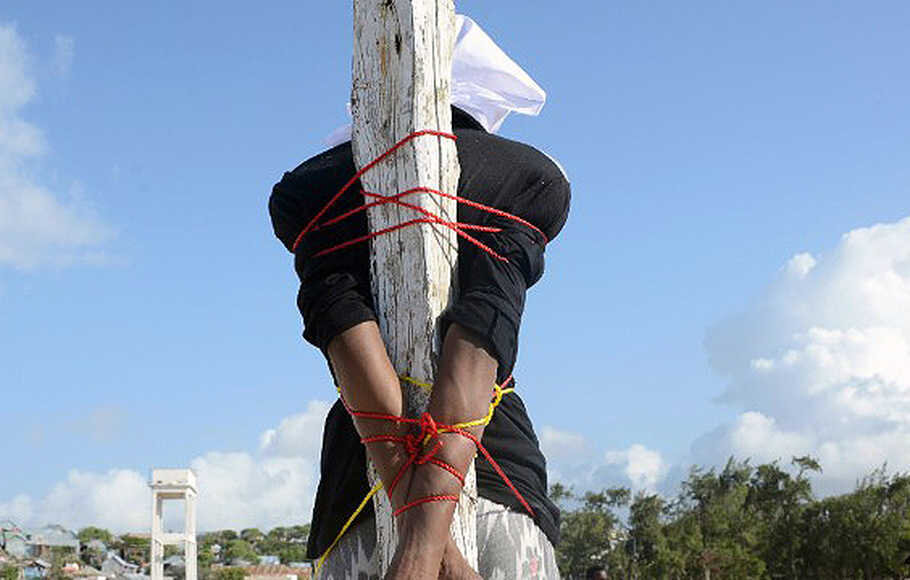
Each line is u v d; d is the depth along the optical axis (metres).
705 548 92.44
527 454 2.43
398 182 2.23
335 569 2.38
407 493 2.08
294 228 2.42
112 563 123.19
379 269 2.24
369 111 2.28
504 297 2.21
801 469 99.50
